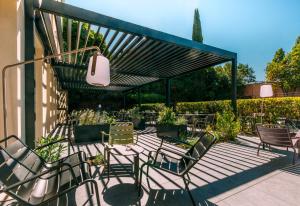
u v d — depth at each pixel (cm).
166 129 621
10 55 281
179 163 253
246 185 262
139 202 221
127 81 1205
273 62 2177
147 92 1816
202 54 581
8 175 158
